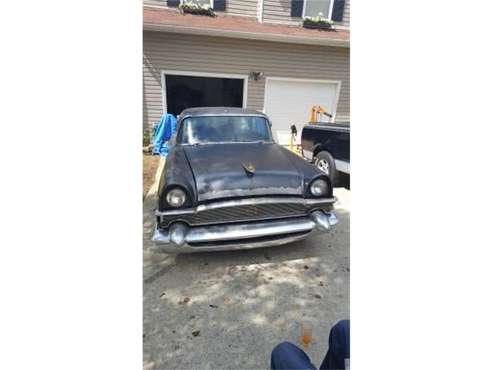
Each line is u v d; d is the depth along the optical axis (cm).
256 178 253
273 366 122
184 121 354
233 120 366
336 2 820
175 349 183
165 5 738
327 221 270
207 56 747
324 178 271
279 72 808
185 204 234
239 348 185
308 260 285
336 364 129
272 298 231
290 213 261
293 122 862
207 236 234
